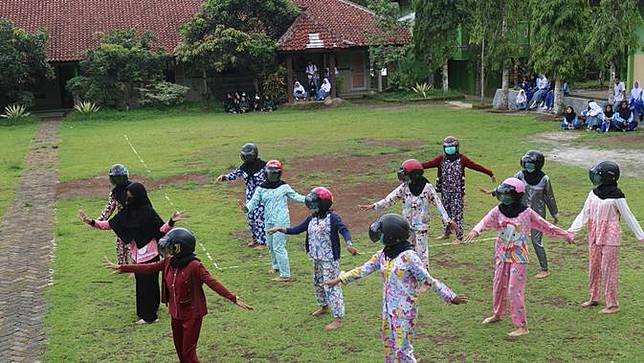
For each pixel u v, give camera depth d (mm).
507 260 7219
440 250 10359
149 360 6926
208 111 33812
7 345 7391
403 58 36344
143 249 7855
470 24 35219
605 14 22875
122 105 33406
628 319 7496
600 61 23531
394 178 15828
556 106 25938
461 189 10609
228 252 10562
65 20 36531
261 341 7246
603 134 21422
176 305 6336
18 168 18859
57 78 36750
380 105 34156
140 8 38562
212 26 34688
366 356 6766
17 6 36969
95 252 10742
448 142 10539
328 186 15219
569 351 6750
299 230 7699
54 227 12539
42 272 9977
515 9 28688
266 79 34281
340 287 7574
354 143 21219
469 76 37938
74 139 24656
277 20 35750
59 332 7664
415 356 6750
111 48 32531
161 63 34062
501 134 22172
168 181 16328
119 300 8672
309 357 6812
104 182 16594
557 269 9297
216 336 7406
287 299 8500
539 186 8906
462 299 5898
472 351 6828
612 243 7578
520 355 6699
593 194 7758
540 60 25266
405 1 42562
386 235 5977
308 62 37156
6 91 31656
